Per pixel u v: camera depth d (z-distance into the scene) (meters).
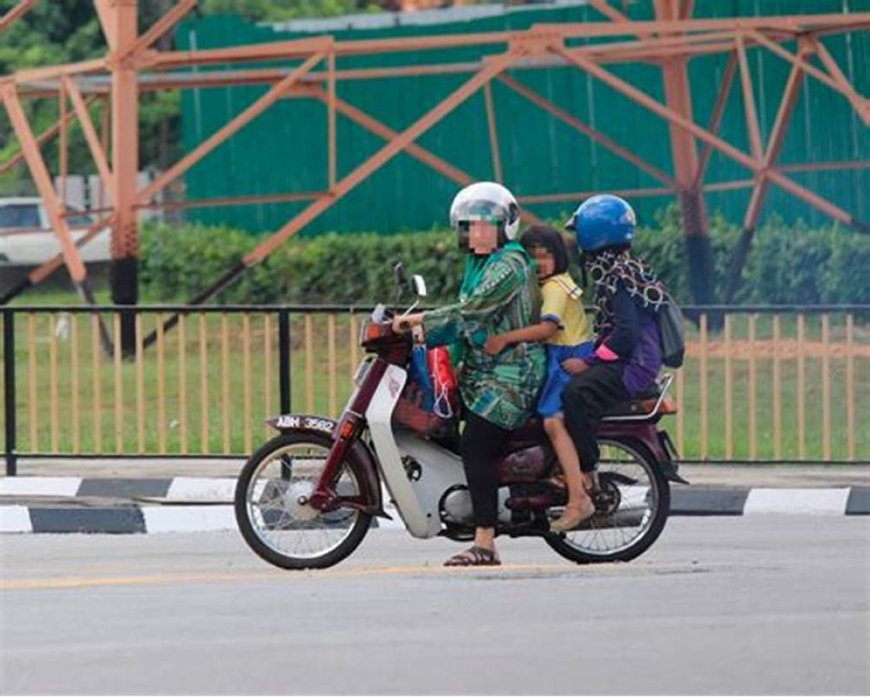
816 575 37.22
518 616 32.47
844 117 91.06
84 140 136.38
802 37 82.19
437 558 41.62
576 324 38.47
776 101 93.69
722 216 94.19
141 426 53.19
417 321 37.38
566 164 102.38
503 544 44.22
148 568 39.97
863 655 29.22
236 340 54.81
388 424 37.75
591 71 79.94
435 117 80.81
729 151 81.50
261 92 112.50
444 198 105.94
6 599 34.91
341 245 102.62
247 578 37.53
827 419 51.78
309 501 38.47
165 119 138.75
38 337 57.91
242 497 38.91
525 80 103.75
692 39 82.31
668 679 27.48
